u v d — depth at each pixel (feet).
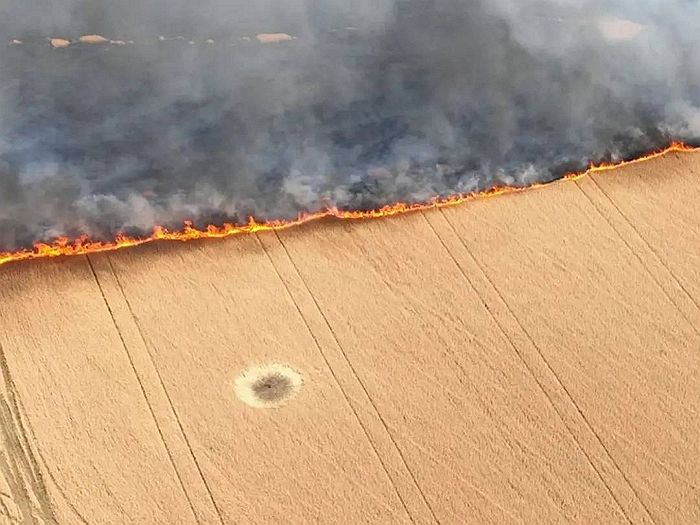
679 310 330.95
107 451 288.92
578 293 333.21
